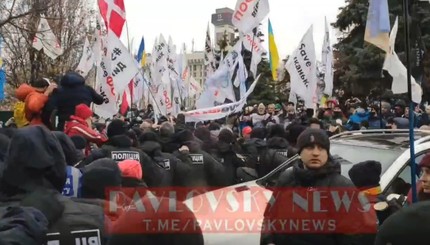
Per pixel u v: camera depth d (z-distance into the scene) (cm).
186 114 1112
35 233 237
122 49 1012
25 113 694
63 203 278
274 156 745
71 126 656
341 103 2228
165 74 1897
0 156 385
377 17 539
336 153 580
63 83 704
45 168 275
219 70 1249
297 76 1254
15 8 2217
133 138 718
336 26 1936
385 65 568
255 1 1234
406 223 160
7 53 2911
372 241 346
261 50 1352
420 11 1423
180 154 705
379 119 1279
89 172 345
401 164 506
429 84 1592
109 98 1016
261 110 1476
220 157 776
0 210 259
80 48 2931
